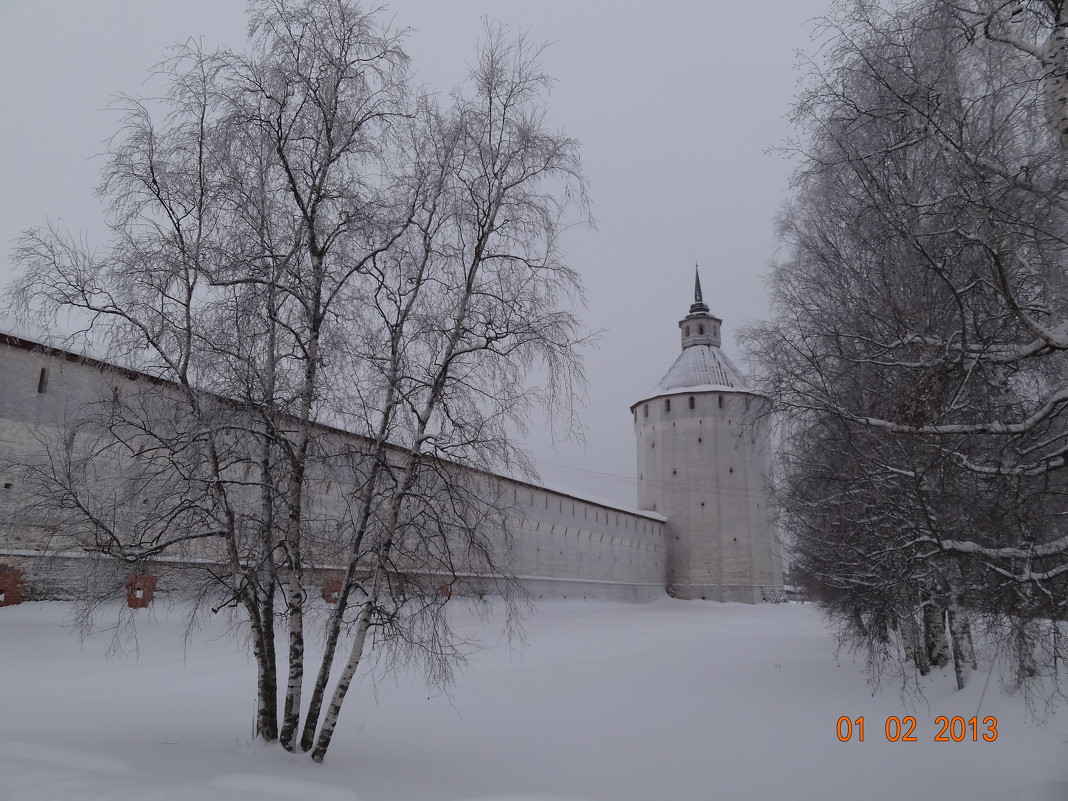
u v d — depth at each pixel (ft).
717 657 86.12
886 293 33.37
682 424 238.07
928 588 44.96
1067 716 36.22
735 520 226.79
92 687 53.26
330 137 33.81
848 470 42.98
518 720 46.91
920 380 29.48
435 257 35.70
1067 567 25.63
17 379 72.69
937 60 29.07
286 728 32.42
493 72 35.83
